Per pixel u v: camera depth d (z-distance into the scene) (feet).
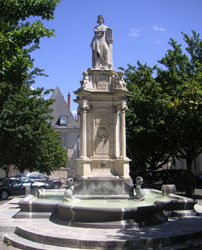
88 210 30.45
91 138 47.09
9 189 76.89
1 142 83.35
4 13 38.73
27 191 49.75
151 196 46.50
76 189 43.68
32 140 86.33
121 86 47.16
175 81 79.82
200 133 72.74
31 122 86.74
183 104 45.37
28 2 38.52
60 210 33.68
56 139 110.32
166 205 36.81
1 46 37.78
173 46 86.38
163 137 79.92
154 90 78.69
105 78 48.70
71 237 26.37
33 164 95.91
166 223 32.94
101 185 43.75
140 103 78.18
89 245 25.34
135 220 30.76
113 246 25.16
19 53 40.73
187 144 76.59
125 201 40.14
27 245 26.71
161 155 108.17
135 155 107.45
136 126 79.46
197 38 83.87
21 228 30.35
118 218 30.45
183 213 37.76
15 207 48.91
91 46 50.57
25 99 84.89
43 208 36.76
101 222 30.42
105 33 50.57
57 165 105.81
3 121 81.00
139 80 89.45
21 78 42.32
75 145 164.35
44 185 82.89
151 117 77.56
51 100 92.79
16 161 92.58
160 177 102.78
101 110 47.70
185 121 70.79
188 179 79.15
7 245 28.58
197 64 78.59
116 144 47.06
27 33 39.42
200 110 45.19
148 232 28.27
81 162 45.42
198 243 26.81
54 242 26.53
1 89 75.82
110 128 47.57
